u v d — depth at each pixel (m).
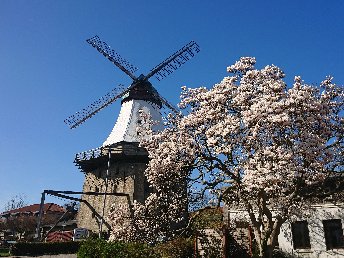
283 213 17.83
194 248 25.27
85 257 24.44
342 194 26.38
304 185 18.61
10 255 37.00
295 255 27.47
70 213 61.53
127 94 52.09
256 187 16.66
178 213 27.55
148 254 22.53
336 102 19.73
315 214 27.69
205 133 18.77
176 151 21.09
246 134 17.92
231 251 25.33
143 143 24.59
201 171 20.83
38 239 38.03
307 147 16.45
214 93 20.02
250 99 18.95
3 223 73.00
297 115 17.00
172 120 23.66
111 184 46.38
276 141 17.56
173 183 23.25
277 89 17.42
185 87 22.19
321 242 26.98
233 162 18.59
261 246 17.81
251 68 20.45
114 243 23.22
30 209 84.00
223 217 31.67
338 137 19.00
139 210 29.28
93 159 47.41
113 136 48.84
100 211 45.78
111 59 51.75
